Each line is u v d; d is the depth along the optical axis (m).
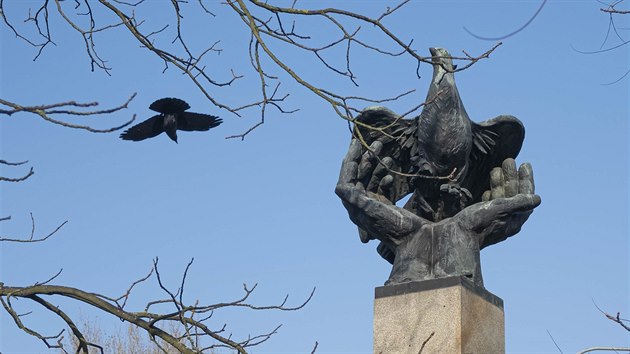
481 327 11.20
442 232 11.56
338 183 11.98
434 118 11.55
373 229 11.82
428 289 11.19
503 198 11.56
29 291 9.20
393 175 12.25
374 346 11.27
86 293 9.20
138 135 9.97
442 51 11.79
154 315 9.06
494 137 12.05
